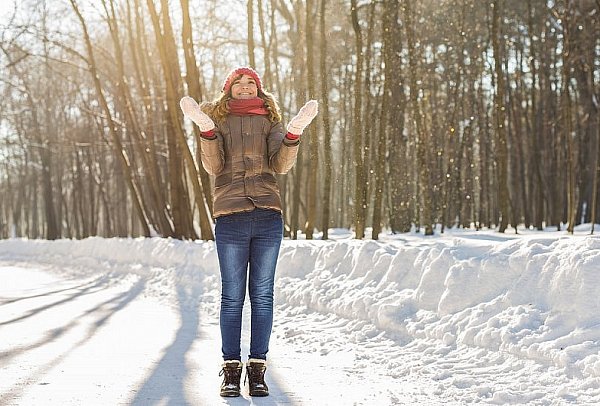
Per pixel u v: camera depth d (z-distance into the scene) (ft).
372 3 47.67
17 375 14.66
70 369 15.37
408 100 67.31
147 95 58.34
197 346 18.92
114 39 57.88
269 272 13.89
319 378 14.65
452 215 79.92
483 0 65.26
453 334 16.11
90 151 116.06
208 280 33.68
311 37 43.50
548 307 14.92
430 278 18.67
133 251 50.62
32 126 125.08
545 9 68.95
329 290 23.04
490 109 89.45
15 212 164.14
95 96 105.70
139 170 96.73
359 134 43.24
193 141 67.46
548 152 81.87
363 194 43.62
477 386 13.03
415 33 62.69
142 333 21.38
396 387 13.55
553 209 79.66
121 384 13.89
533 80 67.62
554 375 12.81
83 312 27.14
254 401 12.68
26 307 29.01
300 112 13.29
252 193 13.78
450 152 61.41
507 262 16.80
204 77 82.02
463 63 69.92
